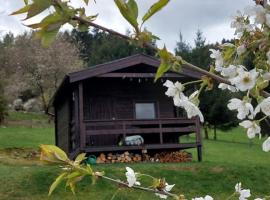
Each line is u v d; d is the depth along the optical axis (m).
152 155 18.31
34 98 44.38
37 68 40.06
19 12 1.21
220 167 14.17
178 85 1.55
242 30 1.47
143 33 1.27
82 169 1.56
